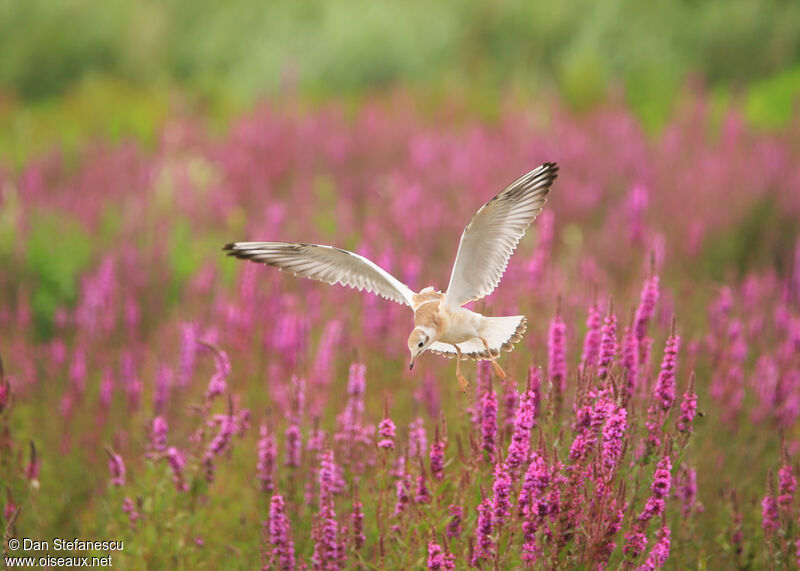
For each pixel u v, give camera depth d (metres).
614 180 19.56
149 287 15.16
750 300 12.79
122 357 12.05
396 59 34.31
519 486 7.37
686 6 36.94
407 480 7.99
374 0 37.75
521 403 7.18
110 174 20.88
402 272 13.96
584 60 30.75
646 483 7.37
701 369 10.77
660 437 7.45
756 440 10.15
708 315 12.30
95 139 24.38
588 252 15.66
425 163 21.16
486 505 7.20
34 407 11.91
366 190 20.55
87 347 12.84
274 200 19.59
